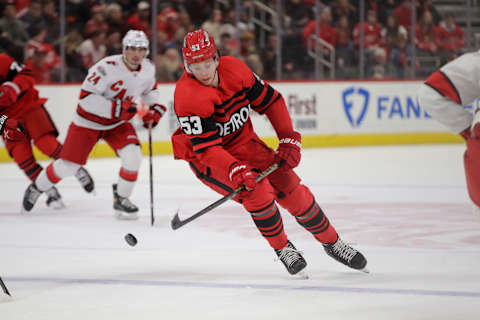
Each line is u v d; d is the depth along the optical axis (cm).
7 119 1247
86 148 2042
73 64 4284
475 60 1205
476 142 1164
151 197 1938
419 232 1786
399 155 3891
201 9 4503
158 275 1349
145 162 3659
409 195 2455
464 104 1230
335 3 4706
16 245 1670
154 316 1067
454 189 2600
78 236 1784
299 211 1261
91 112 1984
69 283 1289
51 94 3753
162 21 4400
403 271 1355
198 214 1245
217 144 1171
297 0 4684
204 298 1170
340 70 4788
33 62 4188
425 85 1234
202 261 1474
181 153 1256
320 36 4712
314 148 4328
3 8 4100
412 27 4822
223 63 1173
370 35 4784
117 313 1084
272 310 1090
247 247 1619
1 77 2080
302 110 4297
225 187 1229
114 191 2064
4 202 2378
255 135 1273
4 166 3550
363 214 2069
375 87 4488
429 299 1141
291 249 1281
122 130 2062
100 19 4281
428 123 4622
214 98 1139
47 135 2191
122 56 1995
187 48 1115
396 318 1038
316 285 1248
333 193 2508
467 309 1080
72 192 2614
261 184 1216
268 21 4656
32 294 1208
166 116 4009
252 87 1218
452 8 4956
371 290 1207
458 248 1586
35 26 4166
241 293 1200
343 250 1312
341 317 1047
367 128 4481
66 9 4234
